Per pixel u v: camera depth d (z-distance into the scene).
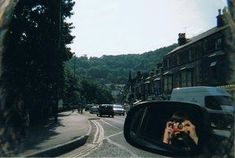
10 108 19.14
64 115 63.22
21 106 21.41
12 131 17.17
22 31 25.47
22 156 12.68
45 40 26.73
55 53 27.61
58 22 28.28
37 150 14.05
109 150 15.98
